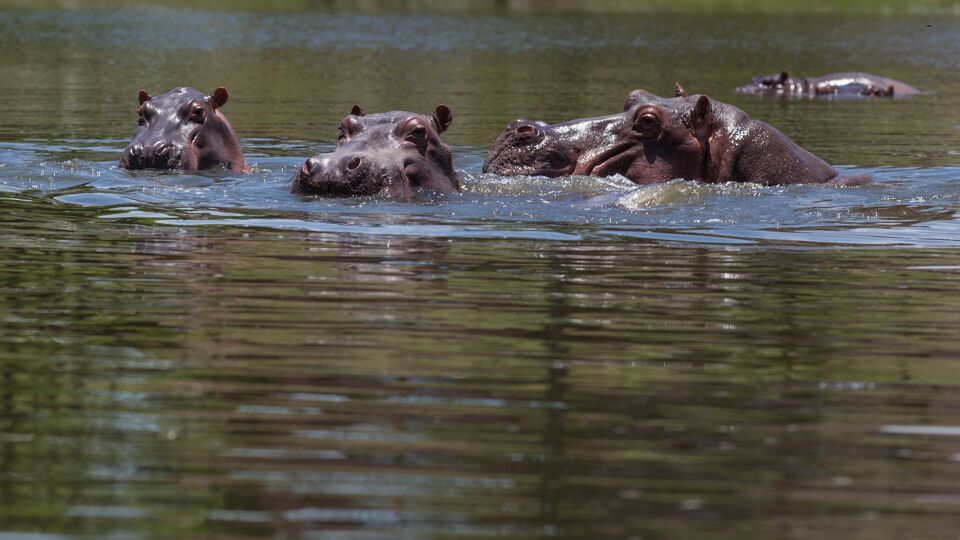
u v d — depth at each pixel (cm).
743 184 5366
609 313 3147
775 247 4069
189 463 2106
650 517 1922
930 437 2288
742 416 2389
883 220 4650
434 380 2570
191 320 3002
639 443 2238
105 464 2100
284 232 4094
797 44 17738
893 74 13638
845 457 2186
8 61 12525
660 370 2673
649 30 19975
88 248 3828
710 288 3447
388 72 12369
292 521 1889
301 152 6894
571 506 1958
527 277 3519
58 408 2372
